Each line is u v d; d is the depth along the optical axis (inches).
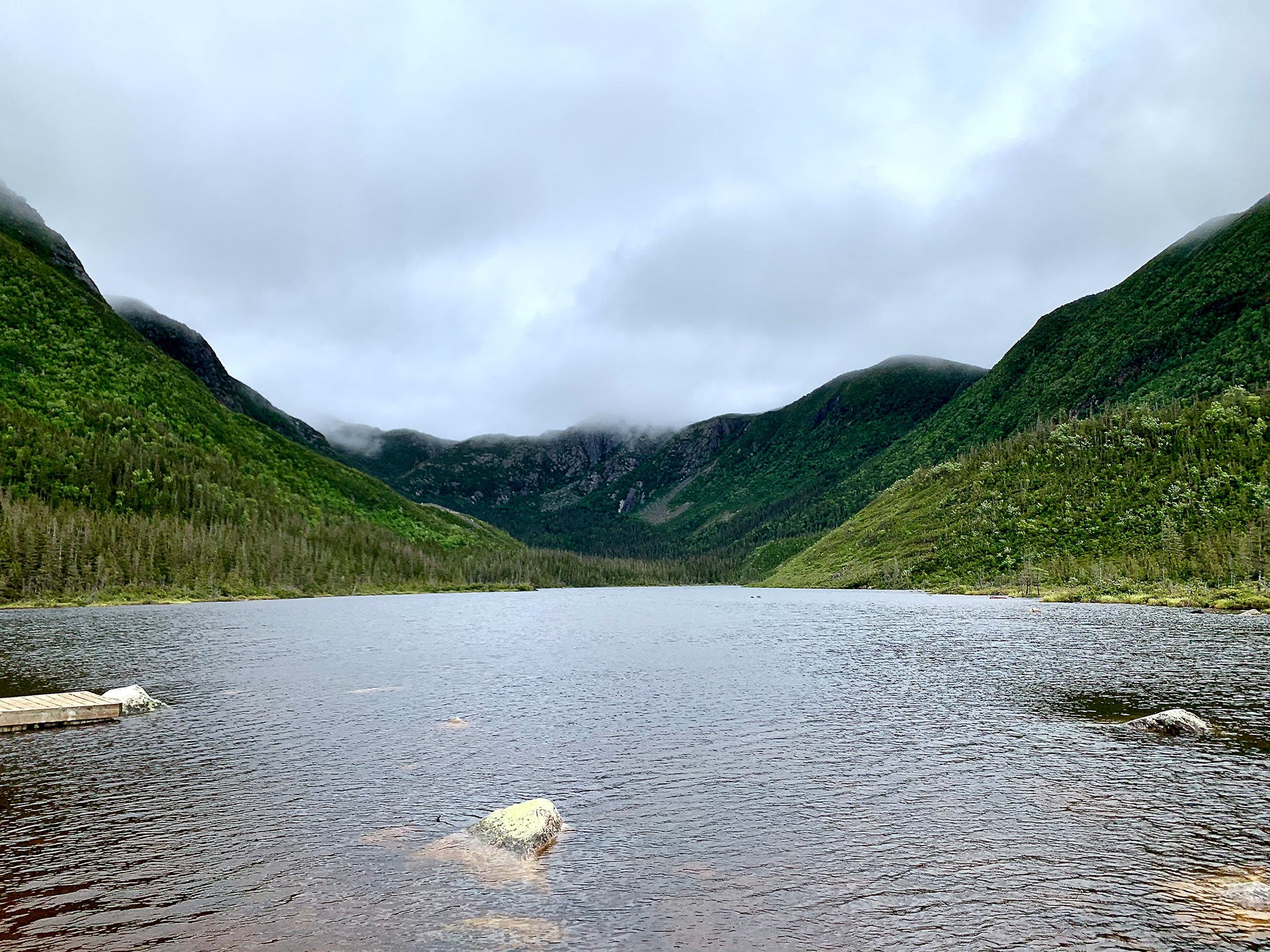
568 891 789.2
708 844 916.6
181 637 3533.5
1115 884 790.5
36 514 7180.1
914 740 1419.8
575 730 1530.5
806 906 751.1
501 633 3961.6
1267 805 1021.8
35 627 4128.9
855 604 6702.8
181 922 719.1
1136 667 2268.7
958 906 746.2
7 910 744.3
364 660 2709.2
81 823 994.7
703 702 1835.6
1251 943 665.0
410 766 1266.0
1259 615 4065.0
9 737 1475.1
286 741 1440.7
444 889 794.2
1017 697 1846.7
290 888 796.6
